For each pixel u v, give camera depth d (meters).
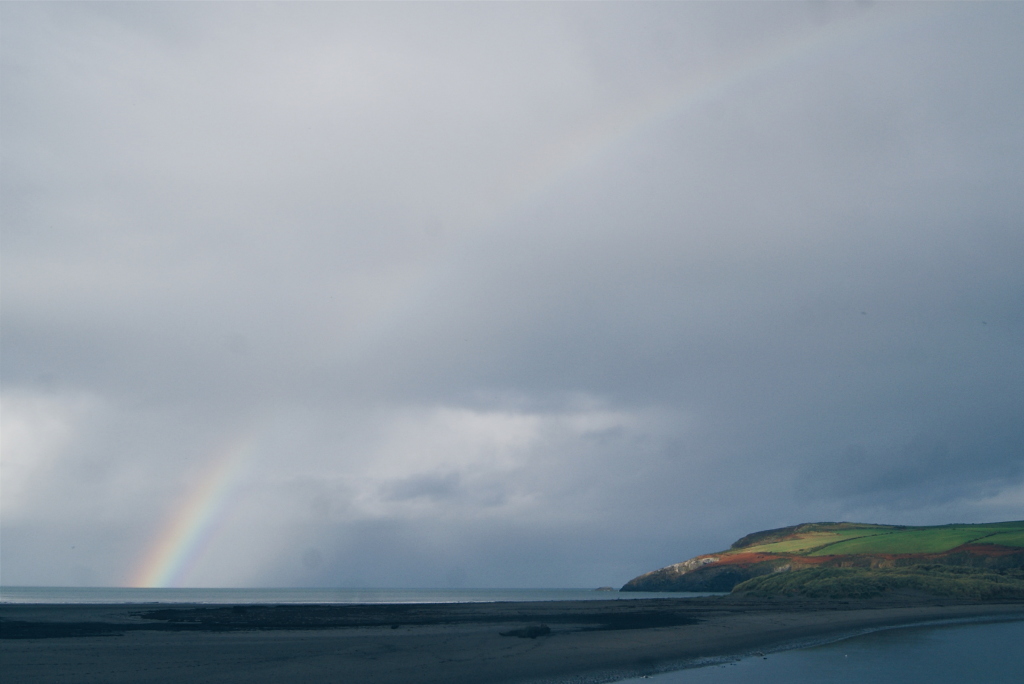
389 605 70.56
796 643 35.53
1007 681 24.09
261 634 33.28
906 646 34.50
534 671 24.44
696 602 74.00
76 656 24.33
